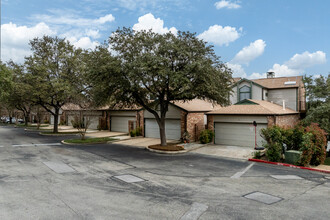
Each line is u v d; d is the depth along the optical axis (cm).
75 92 2648
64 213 621
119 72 1487
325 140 1390
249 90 2542
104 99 1770
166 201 723
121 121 3102
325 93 2097
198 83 1509
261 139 1775
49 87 2648
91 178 970
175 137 2228
